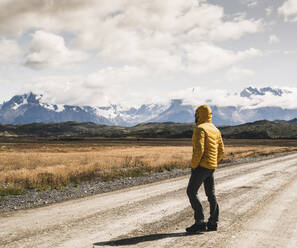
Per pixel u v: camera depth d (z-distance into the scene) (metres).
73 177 13.31
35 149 62.06
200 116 4.96
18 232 4.81
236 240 4.36
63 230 4.89
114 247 4.05
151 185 10.87
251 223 5.32
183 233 4.71
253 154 34.97
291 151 44.28
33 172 14.04
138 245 4.13
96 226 5.12
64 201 7.96
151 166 19.00
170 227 5.05
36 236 4.57
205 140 4.68
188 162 21.77
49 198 8.59
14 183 11.79
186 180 12.10
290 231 4.84
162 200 7.53
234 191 8.86
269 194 8.32
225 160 24.83
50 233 4.72
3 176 13.01
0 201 8.29
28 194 9.46
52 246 4.09
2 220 5.76
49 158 29.34
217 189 9.26
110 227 5.05
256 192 8.66
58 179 12.19
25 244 4.18
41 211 6.59
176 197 7.94
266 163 20.91
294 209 6.45
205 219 5.54
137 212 6.17
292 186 9.84
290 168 16.67
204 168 4.71
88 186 11.21
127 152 44.38
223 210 6.36
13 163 23.73
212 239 4.41
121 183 12.01
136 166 20.08
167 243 4.22
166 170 18.06
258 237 4.52
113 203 7.28
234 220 5.54
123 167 19.81
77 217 5.82
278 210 6.35
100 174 14.89
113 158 27.73
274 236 4.57
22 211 6.72
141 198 7.91
